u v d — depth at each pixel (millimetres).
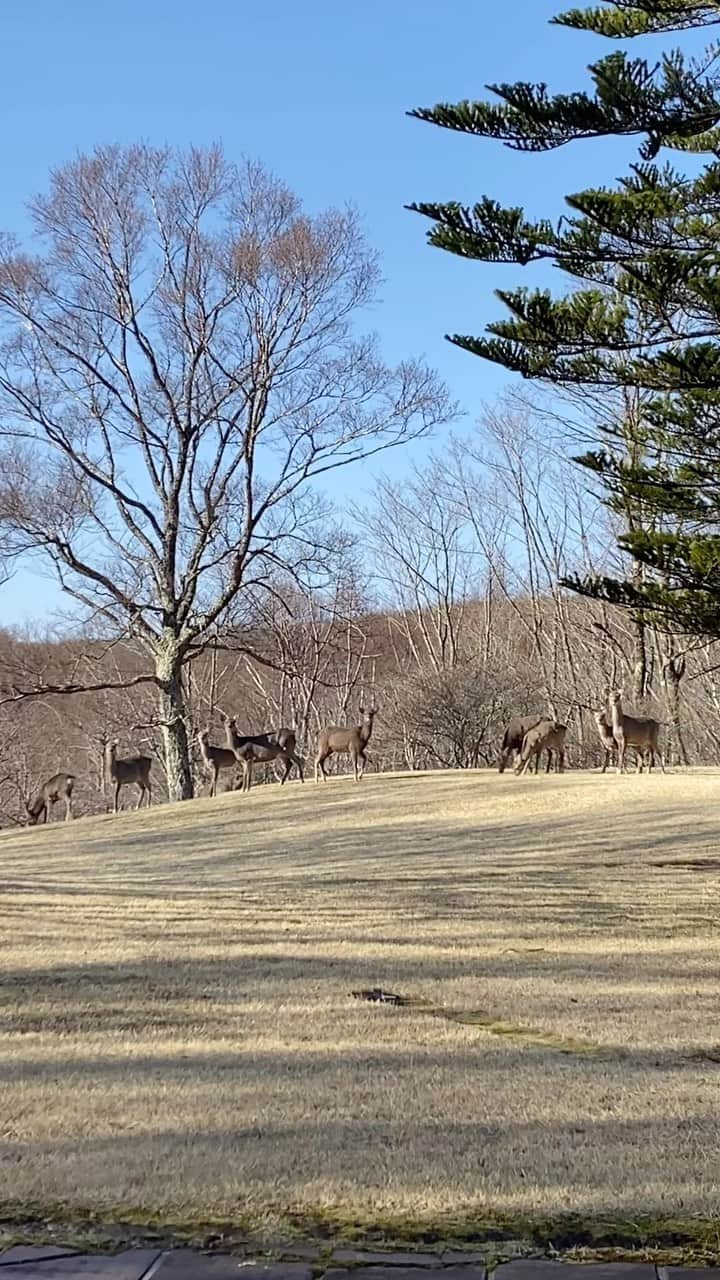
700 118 10844
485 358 12062
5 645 37250
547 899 14297
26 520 30141
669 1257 4129
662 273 11055
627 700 42250
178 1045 7410
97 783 47219
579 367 12023
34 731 49531
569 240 11406
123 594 31359
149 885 16156
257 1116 5742
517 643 51500
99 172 30781
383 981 9609
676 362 11133
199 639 36844
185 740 32188
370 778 27938
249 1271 4020
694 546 11469
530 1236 4285
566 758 41156
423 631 48812
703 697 42219
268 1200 4602
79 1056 7098
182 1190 4699
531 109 10750
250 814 24719
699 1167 4980
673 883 15586
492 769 29703
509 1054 7199
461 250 11484
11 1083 6391
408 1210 4504
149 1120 5676
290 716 47844
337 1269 4035
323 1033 7773
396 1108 5906
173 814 25828
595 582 11922
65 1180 4816
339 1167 4973
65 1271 4020
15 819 46344
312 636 40875
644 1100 6086
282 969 10078
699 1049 7434
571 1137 5422
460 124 11062
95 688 31359
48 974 9820
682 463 12219
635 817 21359
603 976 9914
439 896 14562
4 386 30266
